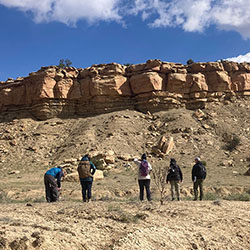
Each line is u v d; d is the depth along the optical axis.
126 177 27.95
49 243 4.34
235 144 38.41
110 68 52.16
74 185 23.72
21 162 38.28
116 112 49.28
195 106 50.09
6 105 53.41
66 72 52.38
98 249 4.65
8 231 4.66
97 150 36.00
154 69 51.03
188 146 38.22
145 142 40.19
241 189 21.02
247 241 5.79
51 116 50.31
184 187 20.86
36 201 13.21
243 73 53.50
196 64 52.59
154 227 5.78
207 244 5.36
